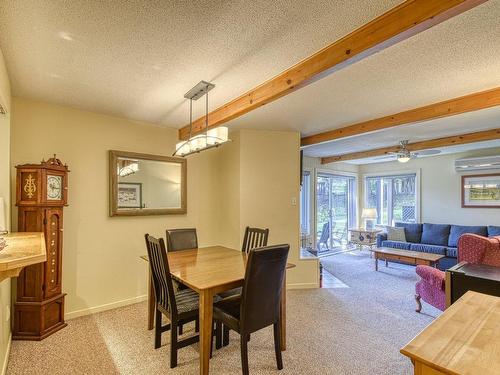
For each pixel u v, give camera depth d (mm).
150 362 2297
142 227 3734
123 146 3572
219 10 1549
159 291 2488
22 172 2682
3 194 2334
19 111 2873
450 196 6098
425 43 1859
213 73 2312
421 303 3572
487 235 5156
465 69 2242
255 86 2564
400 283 4484
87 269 3279
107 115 3453
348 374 2150
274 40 1842
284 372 2172
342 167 7340
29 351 2449
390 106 3121
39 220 2688
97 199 3365
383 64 2156
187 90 2670
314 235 6566
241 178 4148
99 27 1701
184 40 1841
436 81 2469
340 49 1844
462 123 3787
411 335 2762
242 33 1765
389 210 7184
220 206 4492
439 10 1399
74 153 3207
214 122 3236
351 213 7676
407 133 4395
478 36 1781
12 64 2160
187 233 3455
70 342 2605
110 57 2061
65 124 3148
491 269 2609
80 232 3236
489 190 5594
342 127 4047
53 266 2811
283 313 2479
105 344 2572
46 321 2721
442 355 948
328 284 4434
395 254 4930
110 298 3443
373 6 1530
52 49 1948
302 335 2758
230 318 2111
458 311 1294
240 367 2236
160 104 3062
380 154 5699
